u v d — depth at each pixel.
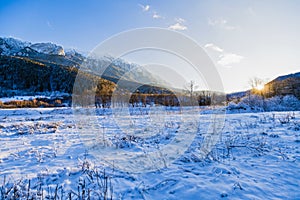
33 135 9.23
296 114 13.58
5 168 4.71
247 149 5.78
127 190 3.57
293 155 5.11
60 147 6.66
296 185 3.59
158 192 3.52
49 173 4.28
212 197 3.27
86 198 3.27
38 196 3.32
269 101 23.95
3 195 3.26
